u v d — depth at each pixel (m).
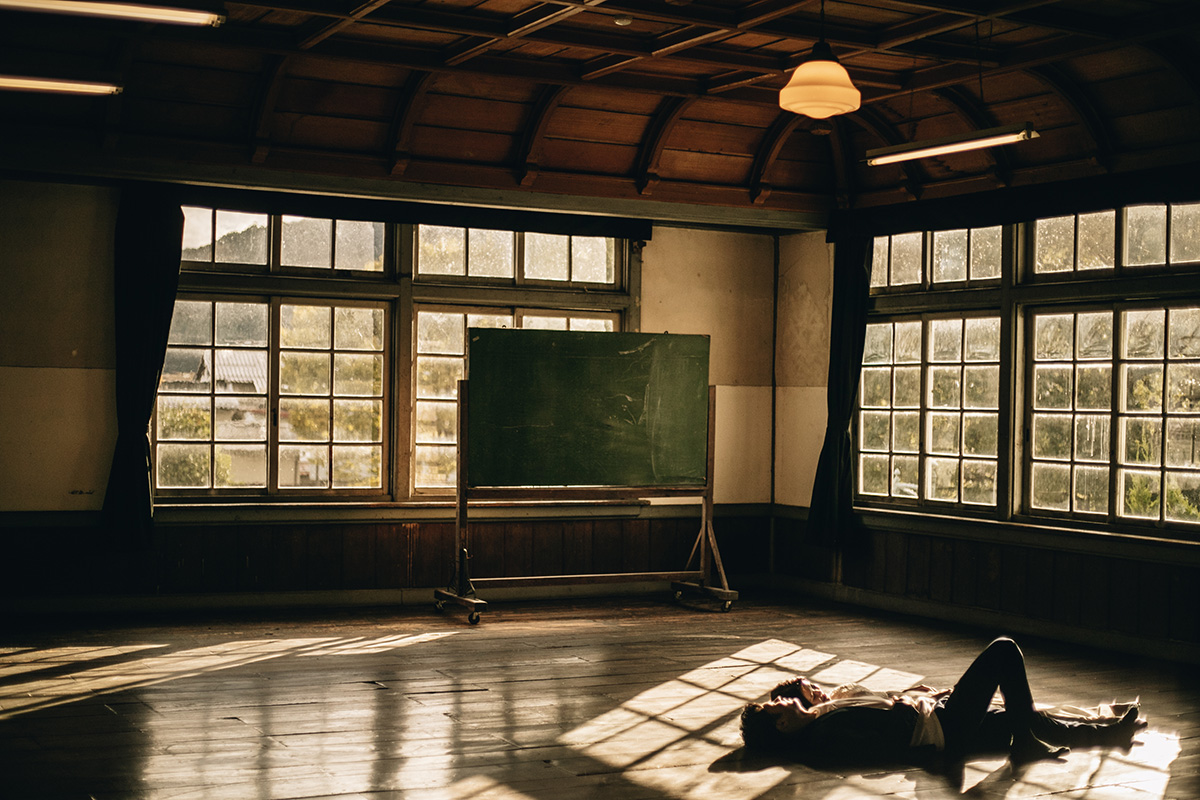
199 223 7.63
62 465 7.27
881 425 8.43
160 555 7.48
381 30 6.13
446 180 7.44
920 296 8.04
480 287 8.31
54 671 5.81
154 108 6.67
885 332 8.41
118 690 5.44
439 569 8.20
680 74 6.98
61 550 7.25
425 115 7.18
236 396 7.76
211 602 7.59
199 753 4.43
